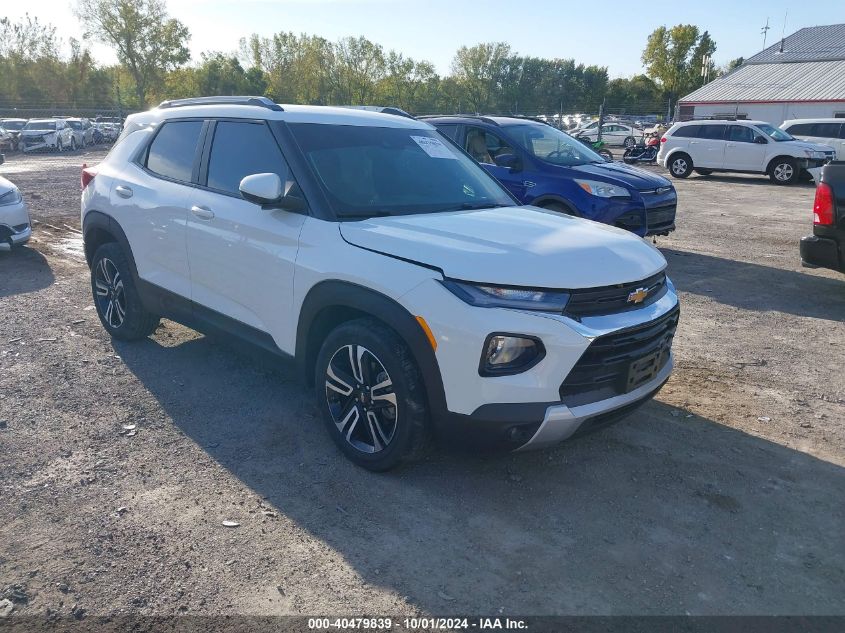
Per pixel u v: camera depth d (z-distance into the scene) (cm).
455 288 310
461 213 399
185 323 471
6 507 322
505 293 306
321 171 392
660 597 274
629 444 401
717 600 273
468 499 340
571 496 345
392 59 7856
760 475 369
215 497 336
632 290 331
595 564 293
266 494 340
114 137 4356
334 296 350
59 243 964
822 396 475
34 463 362
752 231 1170
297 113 428
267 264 390
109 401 441
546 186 836
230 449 384
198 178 452
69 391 454
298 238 374
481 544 305
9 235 842
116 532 306
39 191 1594
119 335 543
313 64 7619
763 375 512
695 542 310
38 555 289
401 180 420
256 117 426
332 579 280
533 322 303
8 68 6844
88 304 659
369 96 7888
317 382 374
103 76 7519
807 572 291
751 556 301
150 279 490
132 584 274
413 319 318
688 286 781
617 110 6806
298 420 421
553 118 5141
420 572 286
